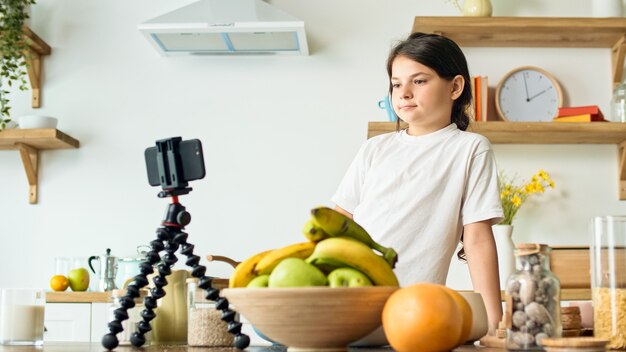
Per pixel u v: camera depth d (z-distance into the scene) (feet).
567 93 10.28
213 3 9.52
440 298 2.74
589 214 10.14
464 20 9.55
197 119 10.43
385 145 6.00
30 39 10.06
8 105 10.53
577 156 10.22
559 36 10.02
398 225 5.65
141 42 10.61
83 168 10.43
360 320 2.84
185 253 3.99
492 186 5.60
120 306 4.14
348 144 10.30
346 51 10.42
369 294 2.80
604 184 10.18
